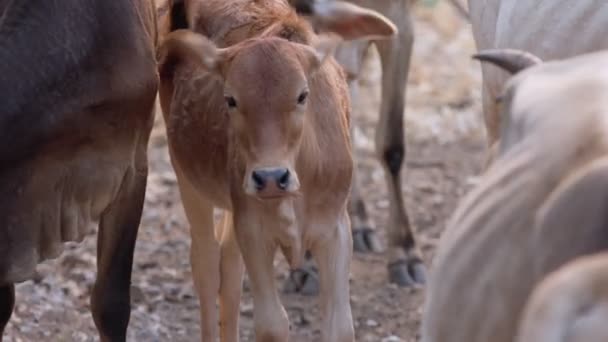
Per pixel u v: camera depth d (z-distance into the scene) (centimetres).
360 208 1909
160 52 1312
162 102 1409
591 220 790
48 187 1237
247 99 1141
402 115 1842
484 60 1059
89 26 1264
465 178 2252
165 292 1734
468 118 2580
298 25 1227
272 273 1225
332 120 1228
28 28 1247
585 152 834
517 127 906
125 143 1287
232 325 1413
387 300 1723
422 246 1923
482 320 835
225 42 1284
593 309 695
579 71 923
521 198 849
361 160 2330
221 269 1396
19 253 1225
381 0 1797
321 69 1232
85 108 1248
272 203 1183
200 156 1297
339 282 1247
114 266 1330
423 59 2892
